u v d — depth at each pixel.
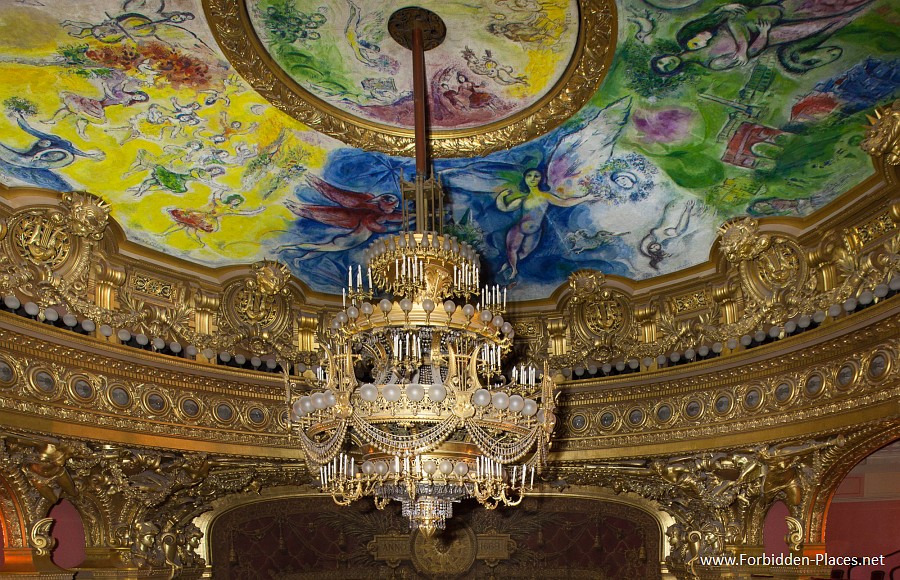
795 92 8.40
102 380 10.36
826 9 7.22
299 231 11.59
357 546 14.91
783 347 10.28
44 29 7.59
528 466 8.24
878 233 9.43
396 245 7.56
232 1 7.67
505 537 14.76
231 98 8.96
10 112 8.55
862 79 8.09
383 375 7.72
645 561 13.30
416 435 6.80
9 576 9.84
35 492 10.16
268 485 13.30
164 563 12.25
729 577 11.58
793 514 10.86
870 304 9.36
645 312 12.47
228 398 11.91
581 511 14.29
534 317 13.41
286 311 12.76
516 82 8.80
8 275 9.52
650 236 11.48
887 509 14.30
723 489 11.32
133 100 8.77
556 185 10.68
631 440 12.09
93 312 10.45
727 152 9.55
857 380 9.34
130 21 7.66
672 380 11.75
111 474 10.77
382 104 9.25
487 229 11.80
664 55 8.12
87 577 11.13
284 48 8.36
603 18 7.77
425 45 8.22
